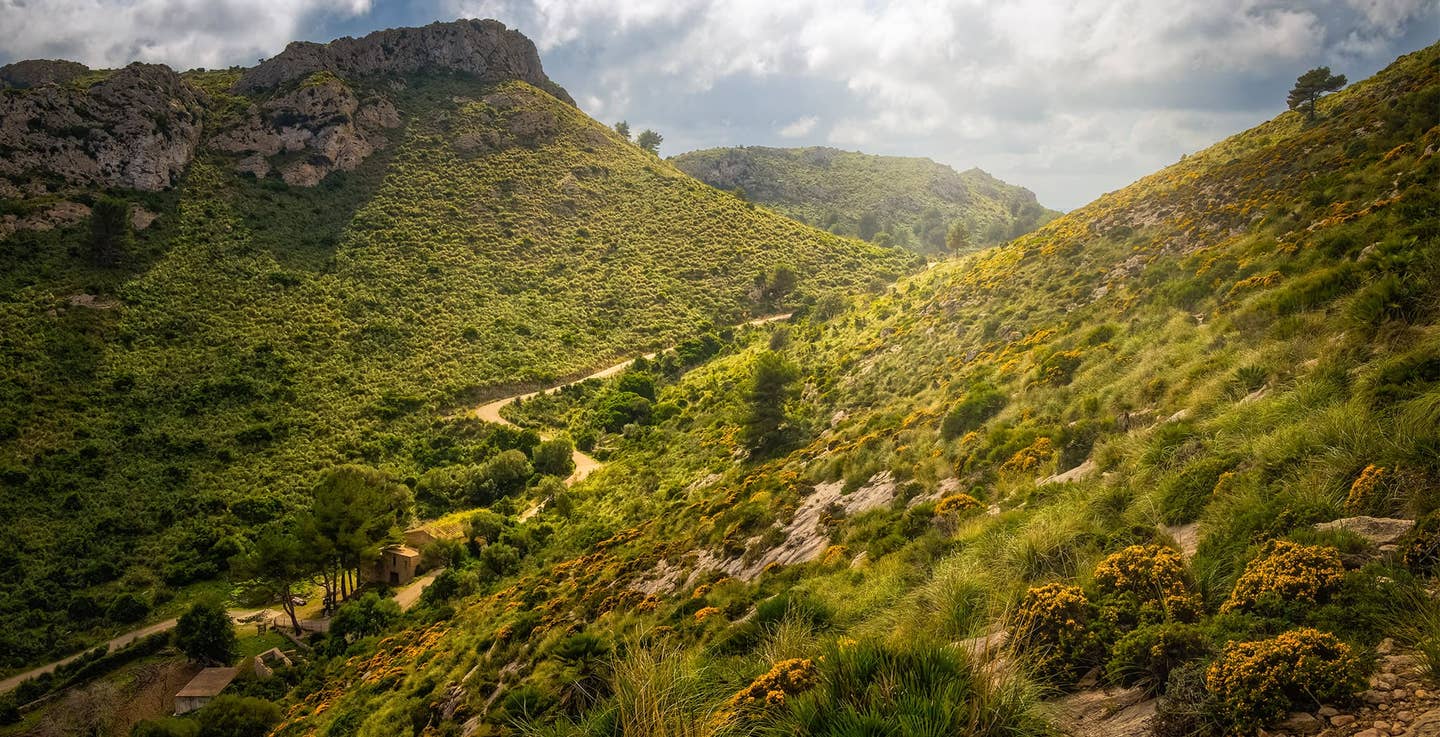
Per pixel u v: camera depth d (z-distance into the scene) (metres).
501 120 121.38
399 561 43.59
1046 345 22.55
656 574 20.39
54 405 53.41
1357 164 24.50
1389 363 6.81
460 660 21.45
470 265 89.12
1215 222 29.56
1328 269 11.47
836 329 59.72
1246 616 4.43
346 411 61.62
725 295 93.06
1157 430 9.29
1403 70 36.12
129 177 80.69
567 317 83.69
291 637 38.75
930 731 3.80
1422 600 3.92
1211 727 3.69
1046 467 11.64
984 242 179.12
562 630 16.30
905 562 9.75
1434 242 9.04
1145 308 20.39
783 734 4.37
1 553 42.75
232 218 82.25
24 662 37.25
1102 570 5.57
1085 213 46.94
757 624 8.05
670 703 4.86
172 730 26.64
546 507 46.00
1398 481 5.28
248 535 47.47
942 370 31.12
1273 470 6.50
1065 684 4.75
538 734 6.34
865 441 22.44
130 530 46.62
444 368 70.38
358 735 18.38
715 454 39.81
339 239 86.44
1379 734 3.15
